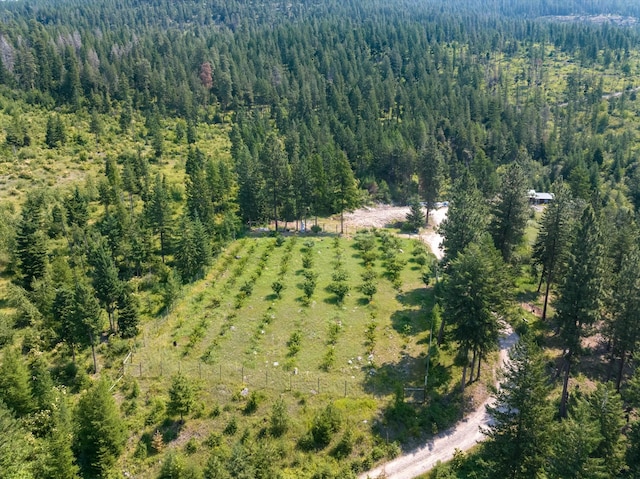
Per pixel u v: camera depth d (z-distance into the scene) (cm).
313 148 12088
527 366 3550
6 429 3575
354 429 4456
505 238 7069
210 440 4297
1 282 7025
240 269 7444
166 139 13762
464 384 5009
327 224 10112
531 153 15662
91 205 9606
